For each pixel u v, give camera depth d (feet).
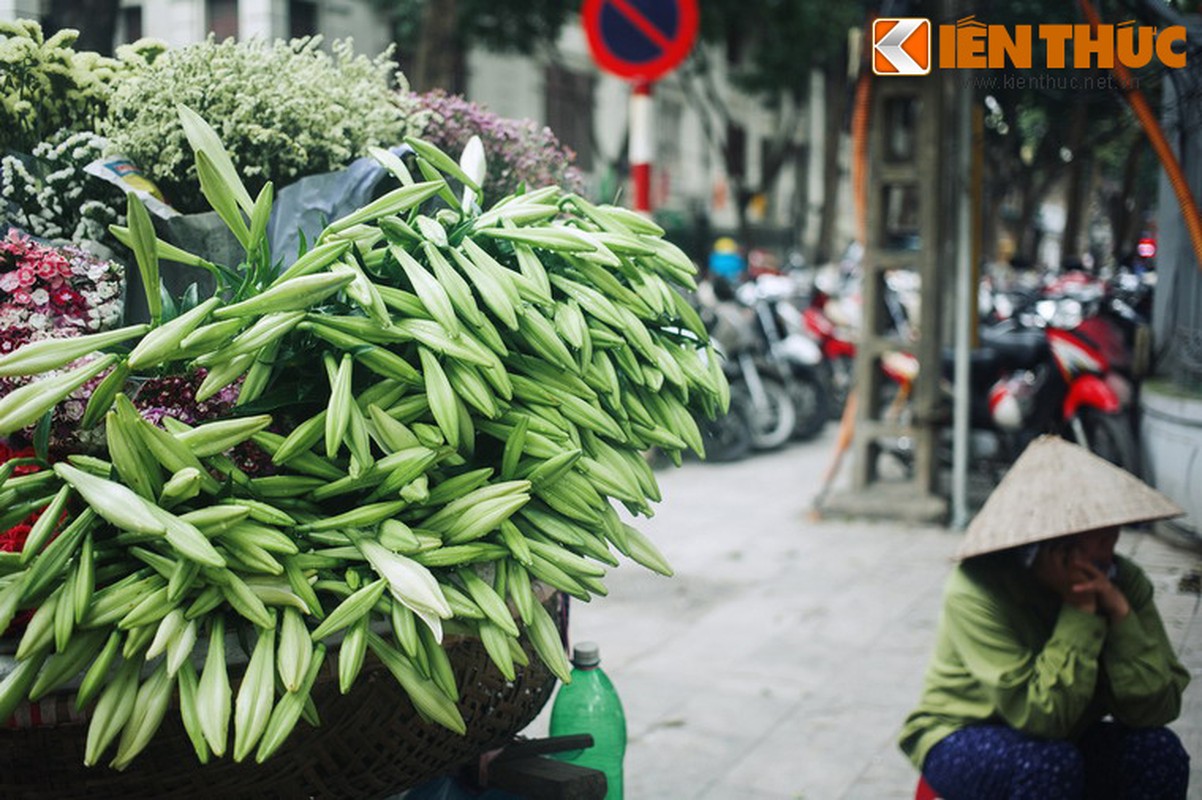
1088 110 12.67
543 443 4.59
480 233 4.78
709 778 11.03
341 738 4.33
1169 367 14.85
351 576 4.21
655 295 4.91
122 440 3.98
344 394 4.22
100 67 6.26
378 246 4.72
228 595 4.05
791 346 29.45
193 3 29.17
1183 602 8.04
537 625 4.55
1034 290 25.52
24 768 4.08
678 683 13.30
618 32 18.99
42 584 3.92
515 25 43.93
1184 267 14.62
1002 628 7.45
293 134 5.79
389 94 6.46
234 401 4.43
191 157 5.59
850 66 20.12
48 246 5.00
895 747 11.62
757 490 23.57
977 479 22.66
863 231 20.70
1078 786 7.24
